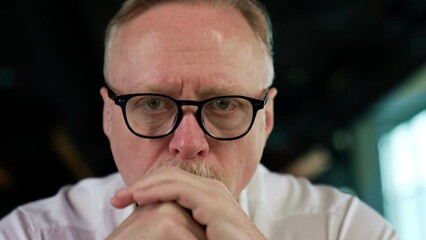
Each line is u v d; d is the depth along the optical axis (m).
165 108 0.84
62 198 1.25
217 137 0.85
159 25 0.85
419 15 3.19
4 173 6.30
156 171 0.80
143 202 0.79
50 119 6.09
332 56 4.04
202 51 0.84
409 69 3.58
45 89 4.95
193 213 0.79
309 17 3.59
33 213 1.20
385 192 5.24
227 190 0.81
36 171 6.51
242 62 0.87
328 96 4.55
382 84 3.84
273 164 5.71
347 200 1.24
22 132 6.13
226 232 0.79
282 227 1.20
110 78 0.92
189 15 0.86
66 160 6.47
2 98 5.65
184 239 0.78
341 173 6.12
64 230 1.18
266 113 0.97
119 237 0.79
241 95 0.86
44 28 3.25
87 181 1.29
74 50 3.60
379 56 3.67
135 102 0.85
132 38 0.87
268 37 0.96
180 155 0.83
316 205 1.24
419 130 4.74
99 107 4.76
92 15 3.30
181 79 0.83
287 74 4.50
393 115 4.84
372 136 5.11
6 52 4.39
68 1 3.15
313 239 1.18
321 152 5.85
